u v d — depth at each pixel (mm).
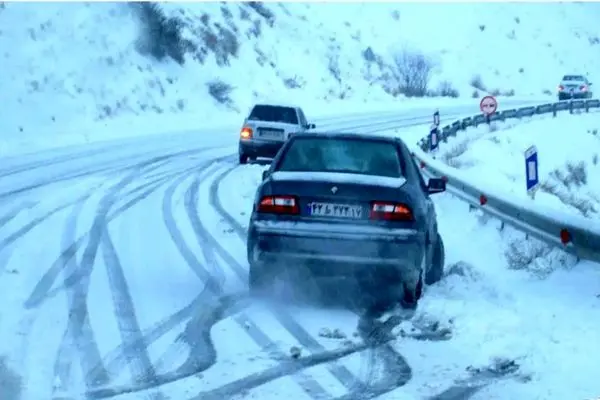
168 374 6582
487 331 7793
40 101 28719
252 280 8969
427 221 8984
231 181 19312
